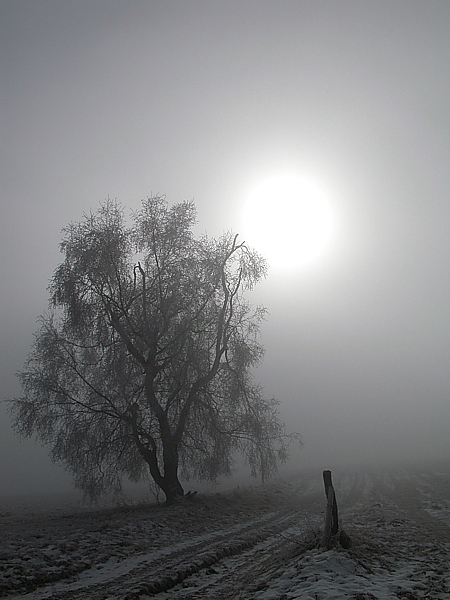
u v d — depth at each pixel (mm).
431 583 9945
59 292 25531
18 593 9984
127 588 10203
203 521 20500
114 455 25766
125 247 27172
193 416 26922
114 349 26047
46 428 25469
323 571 10539
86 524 18562
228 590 10234
